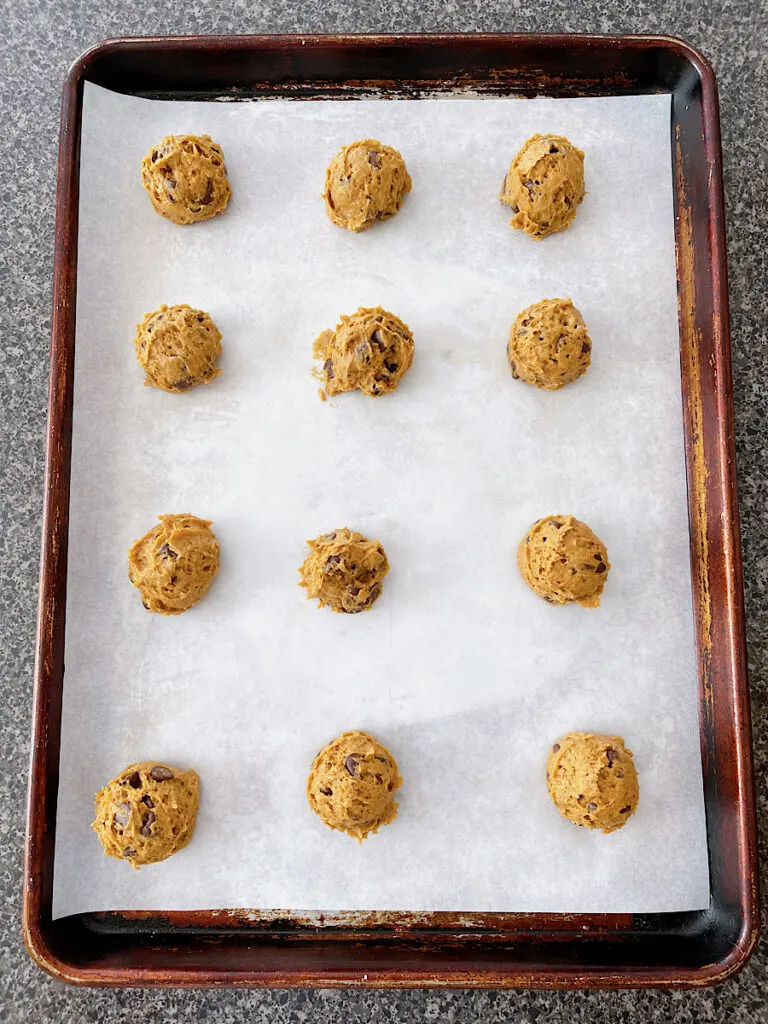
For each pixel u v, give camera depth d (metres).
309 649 0.37
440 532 0.37
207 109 0.38
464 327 0.38
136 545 0.36
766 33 0.41
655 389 0.38
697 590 0.37
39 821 0.34
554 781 0.35
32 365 0.41
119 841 0.34
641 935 0.35
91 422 0.37
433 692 0.37
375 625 0.37
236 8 0.41
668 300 0.38
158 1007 0.38
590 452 0.38
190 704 0.36
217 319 0.38
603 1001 0.38
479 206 0.38
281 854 0.36
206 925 0.35
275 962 0.34
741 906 0.34
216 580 0.37
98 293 0.37
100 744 0.36
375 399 0.38
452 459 0.38
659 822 0.36
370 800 0.34
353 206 0.37
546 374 0.36
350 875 0.35
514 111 0.38
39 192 0.41
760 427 0.40
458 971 0.33
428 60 0.38
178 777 0.35
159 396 0.37
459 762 0.36
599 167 0.38
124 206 0.38
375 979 0.33
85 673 0.36
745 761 0.34
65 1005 0.38
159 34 0.41
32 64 0.41
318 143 0.38
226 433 0.38
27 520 0.40
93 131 0.37
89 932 0.35
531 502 0.37
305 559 0.37
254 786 0.36
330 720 0.36
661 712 0.36
